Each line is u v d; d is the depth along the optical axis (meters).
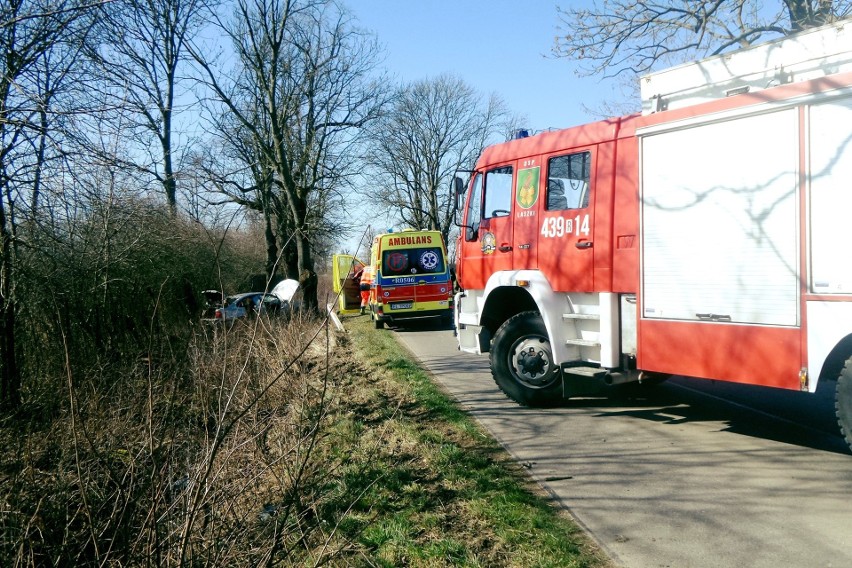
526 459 5.41
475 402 7.70
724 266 5.36
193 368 5.01
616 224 6.36
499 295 7.85
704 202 5.51
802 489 4.53
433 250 18.59
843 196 4.66
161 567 3.08
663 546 3.73
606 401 7.62
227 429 3.40
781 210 5.00
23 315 7.82
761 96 5.12
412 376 9.39
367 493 4.55
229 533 3.38
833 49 4.91
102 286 8.81
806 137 4.86
